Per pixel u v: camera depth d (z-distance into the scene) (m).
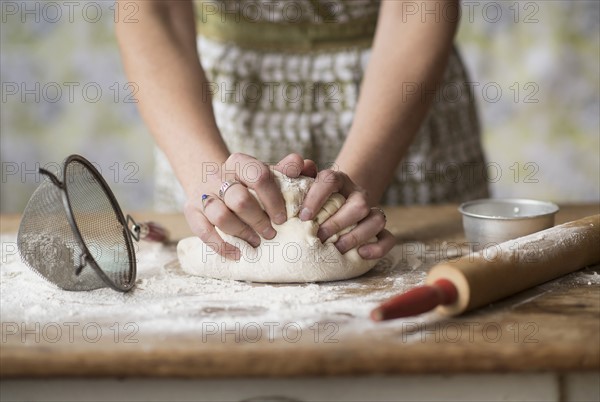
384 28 1.22
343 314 0.81
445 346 0.70
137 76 1.15
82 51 2.28
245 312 0.82
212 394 0.73
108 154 2.36
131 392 0.73
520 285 0.84
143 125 2.33
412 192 1.45
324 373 0.69
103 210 0.98
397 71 1.15
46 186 0.92
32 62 2.29
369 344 0.71
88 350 0.70
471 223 1.06
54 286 0.93
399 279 0.95
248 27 1.40
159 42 1.16
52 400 0.73
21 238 0.93
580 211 1.26
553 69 2.29
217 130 1.10
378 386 0.72
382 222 0.96
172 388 0.73
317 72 1.40
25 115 2.32
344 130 1.41
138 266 1.03
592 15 2.24
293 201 0.95
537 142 2.35
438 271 0.79
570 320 0.77
